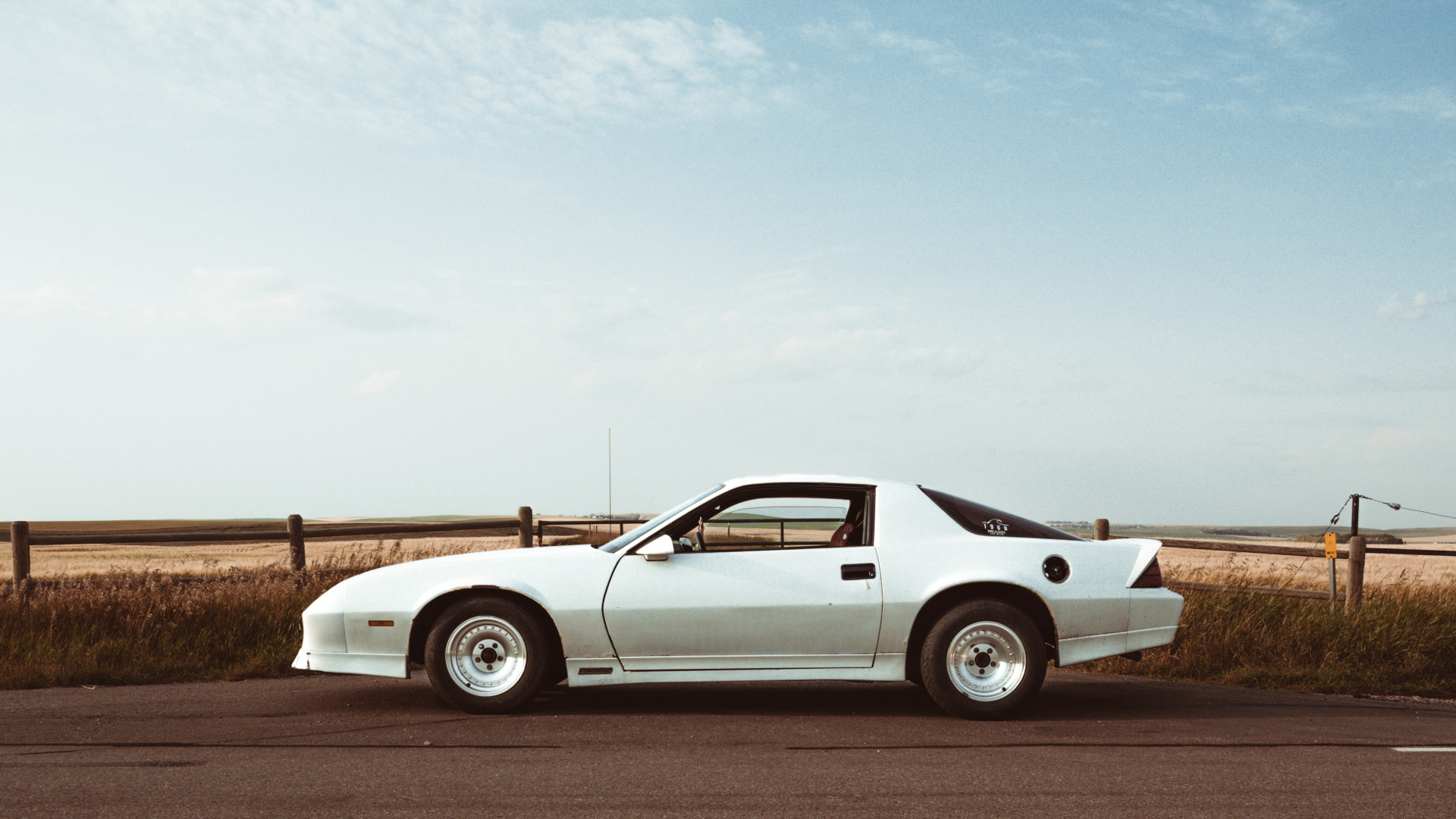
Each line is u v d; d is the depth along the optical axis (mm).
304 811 3812
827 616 5863
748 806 3920
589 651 5844
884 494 6195
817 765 4605
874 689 6840
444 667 5824
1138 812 3859
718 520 6129
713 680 5879
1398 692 7117
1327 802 4016
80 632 8383
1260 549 10609
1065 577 6004
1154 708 6273
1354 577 9578
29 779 4289
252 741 5090
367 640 5926
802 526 6164
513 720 5645
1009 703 5754
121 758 4695
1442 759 4820
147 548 37594
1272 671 7656
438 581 5945
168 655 7902
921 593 5883
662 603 5836
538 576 5902
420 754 4805
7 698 6461
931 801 4008
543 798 4020
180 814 3762
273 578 9867
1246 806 3951
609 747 4965
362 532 11172
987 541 6082
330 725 5504
